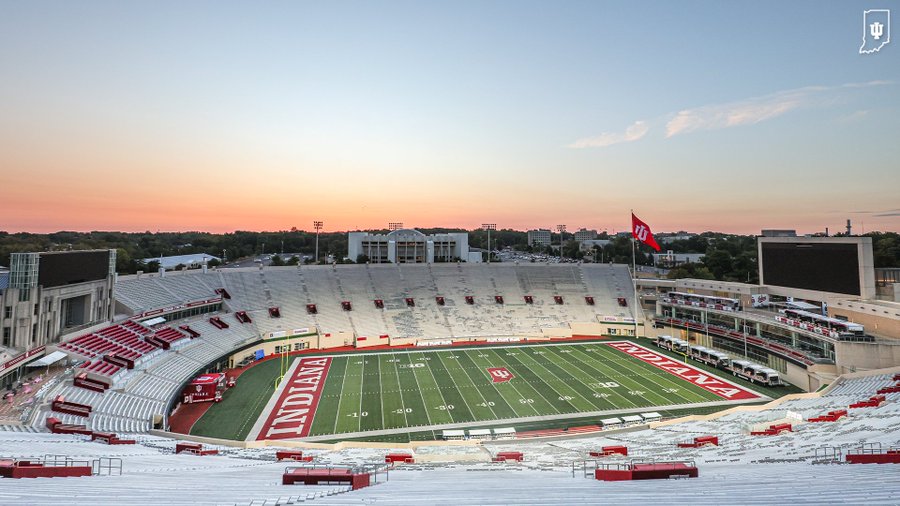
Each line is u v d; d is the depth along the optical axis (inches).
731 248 7628.0
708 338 3245.6
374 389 2464.3
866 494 459.8
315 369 2847.0
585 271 4313.5
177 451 1381.6
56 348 2047.2
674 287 3882.9
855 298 2496.3
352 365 2935.5
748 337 2906.0
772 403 2073.1
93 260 2365.9
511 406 2206.0
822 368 2311.8
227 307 3356.3
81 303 2342.5
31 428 1483.8
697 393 2362.2
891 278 2795.3
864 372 2134.6
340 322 3575.3
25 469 762.2
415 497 550.9
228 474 885.2
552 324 3806.6
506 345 3476.9
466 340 3580.2
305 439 1851.6
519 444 1734.7
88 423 1653.5
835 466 777.6
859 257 2472.9
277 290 3661.4
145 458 1133.1
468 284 4165.8
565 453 1427.2
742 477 673.6
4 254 4512.8
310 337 3378.4
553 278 4264.3
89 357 2112.5
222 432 1914.4
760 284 3189.0
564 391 2409.0
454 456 1451.8
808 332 2485.2
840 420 1513.3
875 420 1386.6
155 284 3080.7
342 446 1701.5
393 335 3543.3
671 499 471.5
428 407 2196.1
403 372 2778.1
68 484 657.6
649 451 1348.4
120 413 1828.2
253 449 1605.6
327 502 522.9
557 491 571.8
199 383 2290.8
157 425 1881.2
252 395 2379.4
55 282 2098.9
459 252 6072.8
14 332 1905.8
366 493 606.2
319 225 4820.4
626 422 1980.8
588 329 3794.3
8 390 1761.8
